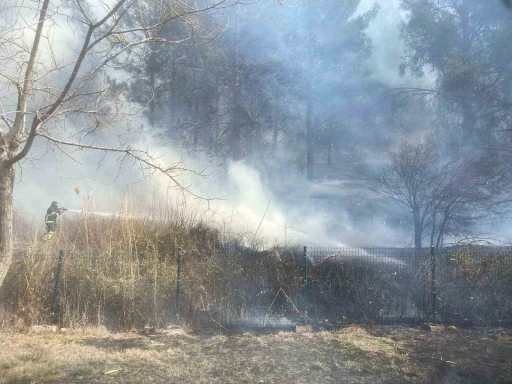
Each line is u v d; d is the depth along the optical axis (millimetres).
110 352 8227
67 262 10719
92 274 10484
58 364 7539
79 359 7793
